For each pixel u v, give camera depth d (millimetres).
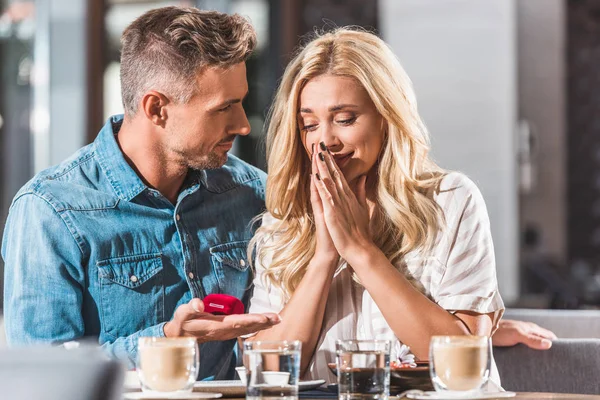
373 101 2352
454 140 6523
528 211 7184
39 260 2381
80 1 6438
